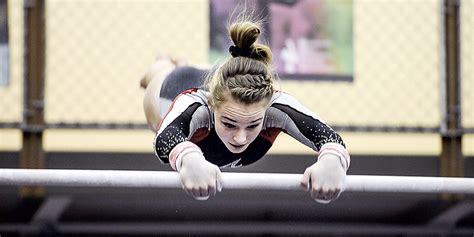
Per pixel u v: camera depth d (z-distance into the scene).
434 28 10.37
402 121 10.34
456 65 9.06
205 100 5.52
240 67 5.20
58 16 10.26
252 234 9.92
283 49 9.64
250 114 5.16
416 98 10.35
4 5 9.66
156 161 9.62
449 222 9.43
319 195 5.16
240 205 9.48
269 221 9.55
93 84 10.23
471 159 10.01
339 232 9.54
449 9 9.08
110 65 10.26
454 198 9.34
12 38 10.05
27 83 8.91
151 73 7.38
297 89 10.14
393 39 10.37
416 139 10.45
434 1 10.37
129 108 10.24
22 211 9.16
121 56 10.27
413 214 9.62
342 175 5.16
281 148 10.14
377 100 10.32
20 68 10.05
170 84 6.78
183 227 9.38
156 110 6.93
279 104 5.58
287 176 5.26
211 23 9.56
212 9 9.57
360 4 10.34
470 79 10.30
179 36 10.31
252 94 5.11
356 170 9.66
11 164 9.77
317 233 9.66
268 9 9.57
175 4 10.33
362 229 9.49
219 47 9.56
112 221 9.41
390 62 10.34
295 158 9.59
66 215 9.38
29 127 8.86
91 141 10.21
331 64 9.76
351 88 10.27
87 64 10.24
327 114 10.23
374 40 10.34
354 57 10.05
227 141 5.39
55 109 10.20
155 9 10.30
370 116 10.30
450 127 9.05
